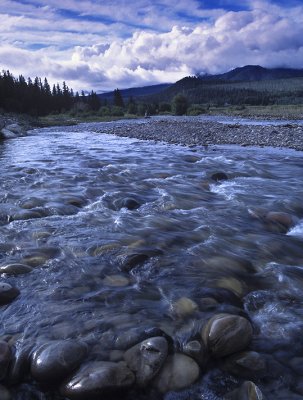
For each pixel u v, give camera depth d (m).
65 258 5.89
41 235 6.81
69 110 122.12
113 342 3.86
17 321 4.24
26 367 3.56
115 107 103.25
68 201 9.05
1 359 3.53
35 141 27.69
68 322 4.23
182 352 3.74
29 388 3.38
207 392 3.34
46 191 10.20
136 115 98.44
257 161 15.47
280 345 3.93
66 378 3.38
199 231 7.18
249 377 3.51
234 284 5.16
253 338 4.02
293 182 11.88
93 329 4.09
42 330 4.07
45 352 3.55
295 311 4.56
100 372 3.31
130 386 3.32
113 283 5.16
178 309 4.50
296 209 8.91
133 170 13.16
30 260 5.77
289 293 4.98
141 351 3.63
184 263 5.77
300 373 3.57
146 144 23.14
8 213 8.09
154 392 3.33
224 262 5.81
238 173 13.11
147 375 3.40
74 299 4.73
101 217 7.95
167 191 10.32
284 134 25.72
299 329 4.19
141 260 5.79
